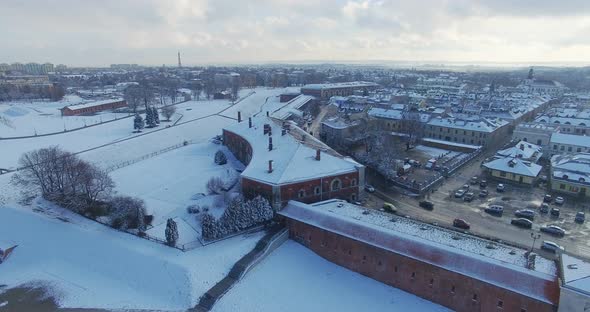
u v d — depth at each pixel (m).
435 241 52.81
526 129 124.69
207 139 153.75
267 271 58.09
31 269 64.94
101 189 80.19
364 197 82.94
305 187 71.44
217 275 56.59
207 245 63.03
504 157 100.69
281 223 68.25
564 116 145.00
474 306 47.34
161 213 78.12
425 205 78.06
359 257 56.94
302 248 64.00
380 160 101.00
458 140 128.50
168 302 54.00
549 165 103.94
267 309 51.22
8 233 73.94
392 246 53.50
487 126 125.62
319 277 57.25
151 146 137.25
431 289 50.50
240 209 66.19
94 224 72.69
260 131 106.31
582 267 43.25
